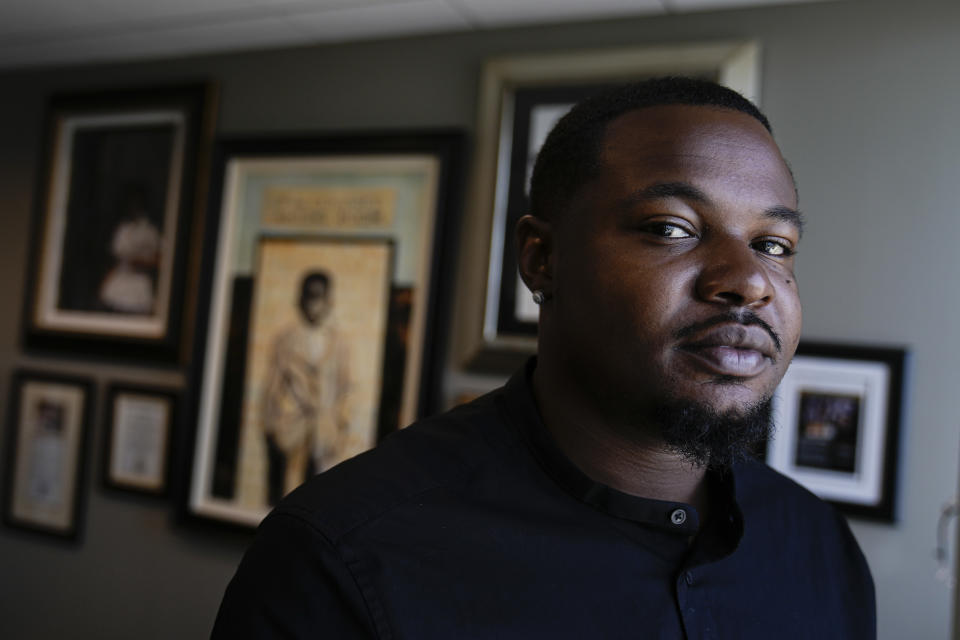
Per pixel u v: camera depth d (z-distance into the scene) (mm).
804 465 1779
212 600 2367
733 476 732
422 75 2221
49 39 2500
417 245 2160
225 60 2488
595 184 641
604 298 614
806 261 1808
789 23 1856
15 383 2717
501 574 640
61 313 2656
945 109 1718
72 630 2576
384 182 2217
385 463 694
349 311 2230
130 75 2629
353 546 615
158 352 2475
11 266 2770
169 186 2506
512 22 2104
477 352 2047
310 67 2365
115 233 2586
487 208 2062
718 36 1916
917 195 1729
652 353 593
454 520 658
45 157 2691
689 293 592
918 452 1700
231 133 2453
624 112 659
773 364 615
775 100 1855
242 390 2344
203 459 2371
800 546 811
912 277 1724
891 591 1704
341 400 2221
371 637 595
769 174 625
